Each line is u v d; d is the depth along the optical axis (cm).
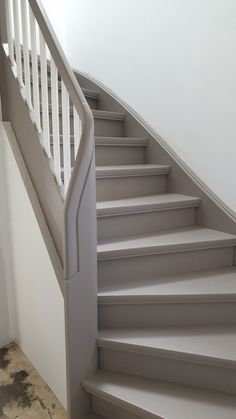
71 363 152
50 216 174
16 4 181
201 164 234
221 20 207
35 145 183
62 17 338
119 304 166
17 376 196
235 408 137
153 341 156
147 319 170
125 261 182
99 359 162
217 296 167
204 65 221
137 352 154
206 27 216
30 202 187
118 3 280
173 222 225
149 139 264
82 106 141
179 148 249
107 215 194
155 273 190
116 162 254
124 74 285
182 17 231
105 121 271
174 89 245
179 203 220
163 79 252
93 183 147
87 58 320
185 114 240
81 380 156
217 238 202
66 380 159
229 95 209
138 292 167
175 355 148
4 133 206
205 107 225
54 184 166
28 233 194
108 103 295
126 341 155
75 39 329
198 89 228
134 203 209
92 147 143
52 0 333
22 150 199
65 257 144
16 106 199
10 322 230
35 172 187
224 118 214
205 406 138
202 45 221
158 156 259
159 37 250
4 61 202
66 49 342
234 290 171
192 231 218
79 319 151
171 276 189
